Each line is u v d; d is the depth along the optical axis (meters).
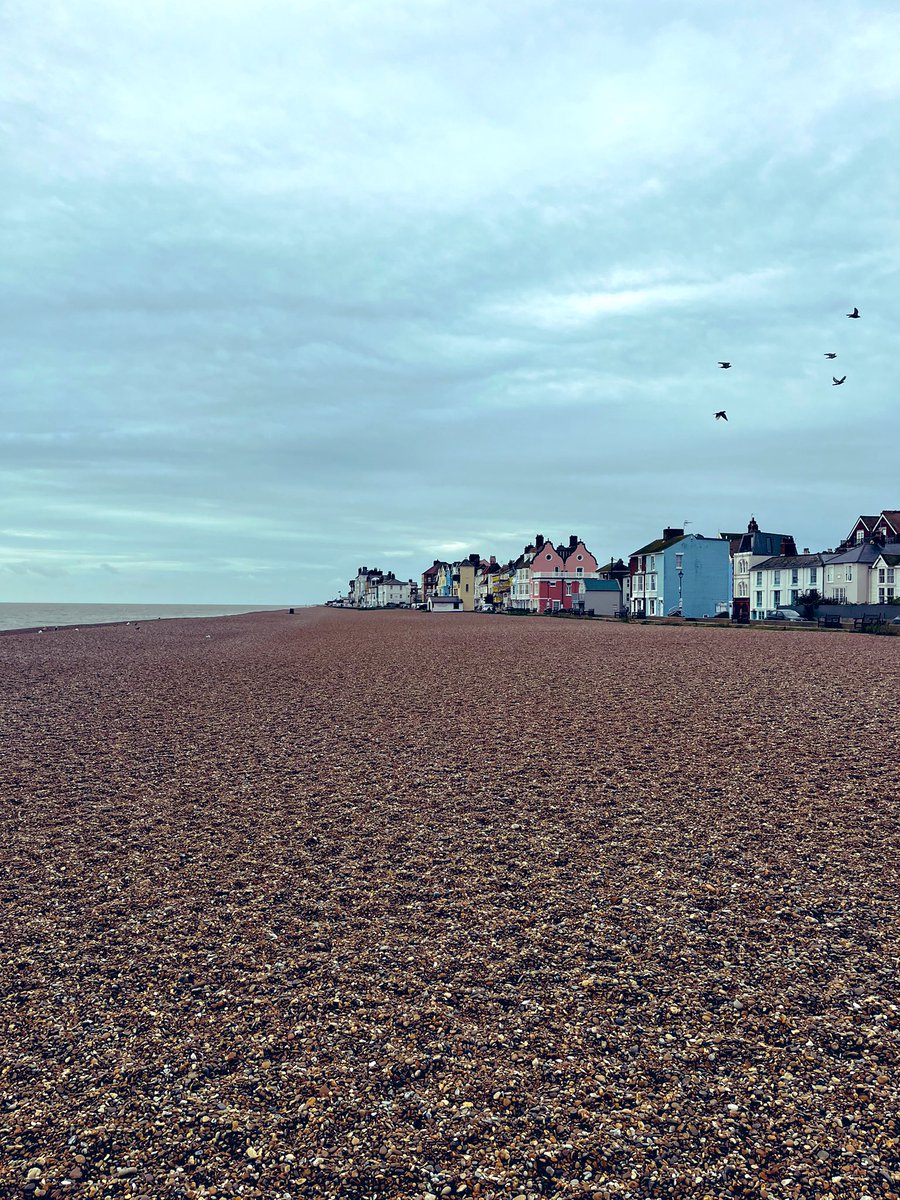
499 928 7.11
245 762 13.16
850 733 14.07
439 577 182.12
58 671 27.12
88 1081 5.07
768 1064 5.14
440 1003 5.92
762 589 89.62
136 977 6.34
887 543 83.31
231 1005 5.93
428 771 12.38
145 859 8.88
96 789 11.64
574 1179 4.25
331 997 6.02
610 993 6.01
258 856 8.95
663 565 89.50
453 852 8.98
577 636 42.22
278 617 102.75
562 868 8.45
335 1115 4.75
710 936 6.88
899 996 5.87
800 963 6.38
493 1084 5.00
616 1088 4.95
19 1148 4.50
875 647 31.81
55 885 8.19
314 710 18.02
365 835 9.57
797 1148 4.43
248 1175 4.30
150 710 18.33
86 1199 4.14
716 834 9.33
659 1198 4.12
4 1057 5.32
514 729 15.29
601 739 14.20
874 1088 4.88
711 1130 4.58
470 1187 4.21
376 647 36.59
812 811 10.02
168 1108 4.82
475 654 31.02
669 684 20.58
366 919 7.34
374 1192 4.18
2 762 13.27
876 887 7.77
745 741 13.69
